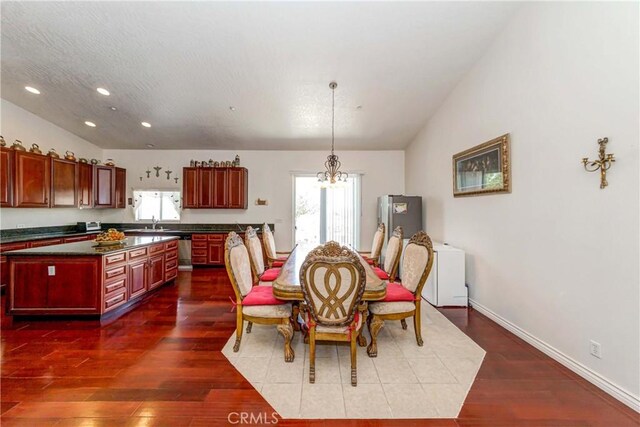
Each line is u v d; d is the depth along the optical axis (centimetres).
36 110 444
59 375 198
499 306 291
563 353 215
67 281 290
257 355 229
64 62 327
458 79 360
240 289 237
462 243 364
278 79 357
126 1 245
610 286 180
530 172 247
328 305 191
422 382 193
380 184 618
